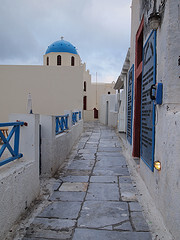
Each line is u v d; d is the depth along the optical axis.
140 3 4.99
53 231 2.54
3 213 2.39
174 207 2.28
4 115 16.25
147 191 3.72
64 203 3.31
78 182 4.28
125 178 4.52
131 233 2.49
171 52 2.58
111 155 6.77
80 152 7.25
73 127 8.31
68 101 16.50
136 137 6.00
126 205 3.23
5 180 2.43
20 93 16.31
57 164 5.16
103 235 2.46
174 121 2.35
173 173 2.32
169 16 2.57
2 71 16.19
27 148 3.32
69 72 16.42
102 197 3.54
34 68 16.34
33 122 3.28
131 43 6.95
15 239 2.39
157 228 2.57
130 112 6.91
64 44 24.33
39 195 3.62
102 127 16.42
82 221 2.78
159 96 2.86
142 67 4.50
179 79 2.56
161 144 2.85
